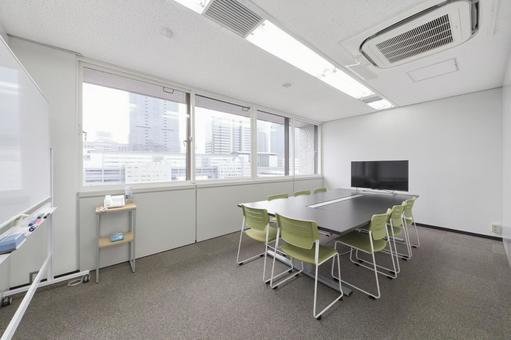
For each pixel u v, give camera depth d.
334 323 1.66
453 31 1.92
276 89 3.52
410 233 3.84
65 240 2.34
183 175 3.42
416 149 4.30
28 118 1.54
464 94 3.72
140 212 2.83
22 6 1.68
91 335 1.54
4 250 1.08
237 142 4.16
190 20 1.87
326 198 3.30
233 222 3.89
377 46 2.17
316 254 1.77
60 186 2.31
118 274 2.40
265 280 2.28
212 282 2.24
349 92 3.66
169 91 3.27
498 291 2.06
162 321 1.68
